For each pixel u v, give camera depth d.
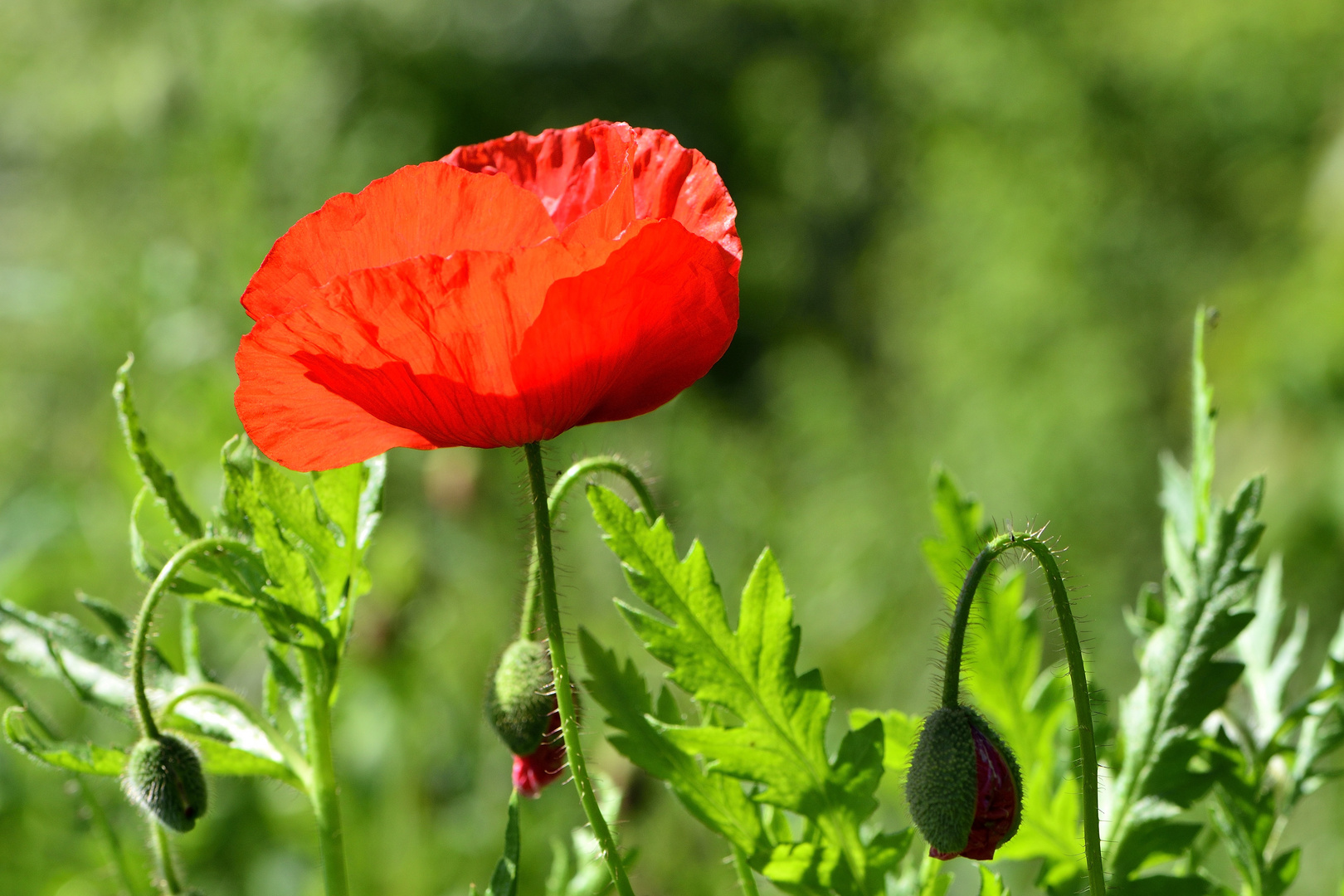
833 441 11.95
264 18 12.05
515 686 2.41
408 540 5.77
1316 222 10.24
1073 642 1.96
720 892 4.74
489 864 5.04
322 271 2.00
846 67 19.30
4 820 4.59
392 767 5.16
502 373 1.91
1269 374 9.09
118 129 10.88
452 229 2.01
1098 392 12.10
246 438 2.64
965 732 2.01
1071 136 13.20
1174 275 12.63
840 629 8.31
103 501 5.99
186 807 2.26
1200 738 2.56
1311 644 8.41
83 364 7.98
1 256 10.77
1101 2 12.88
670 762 2.37
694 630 2.29
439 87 17.48
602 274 1.83
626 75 20.12
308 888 4.76
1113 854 2.57
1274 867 2.57
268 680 2.66
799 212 18.80
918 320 14.06
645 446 8.87
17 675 5.08
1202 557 2.62
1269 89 11.95
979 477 12.21
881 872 2.34
